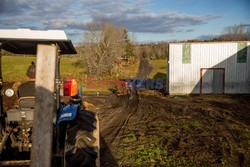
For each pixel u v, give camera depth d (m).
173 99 17.42
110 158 6.06
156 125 9.41
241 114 11.73
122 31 44.72
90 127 3.44
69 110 3.57
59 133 3.60
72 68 43.06
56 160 3.64
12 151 3.86
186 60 20.89
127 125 9.48
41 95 2.72
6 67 39.50
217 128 8.91
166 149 6.66
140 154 6.29
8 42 3.99
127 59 63.16
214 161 5.85
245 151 6.54
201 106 14.17
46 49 2.72
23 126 3.65
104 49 38.53
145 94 19.91
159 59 83.31
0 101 3.87
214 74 20.95
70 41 3.48
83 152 3.08
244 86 20.89
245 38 64.94
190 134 8.11
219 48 20.70
